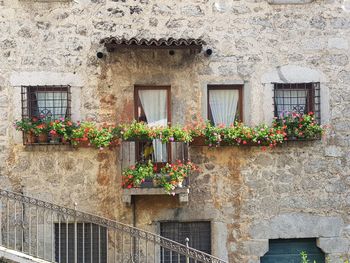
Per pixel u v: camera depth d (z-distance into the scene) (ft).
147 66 35.19
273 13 36.01
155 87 35.58
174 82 35.32
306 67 36.01
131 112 35.01
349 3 36.32
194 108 35.35
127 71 35.09
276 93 35.99
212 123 35.91
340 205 35.81
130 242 34.42
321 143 35.86
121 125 34.01
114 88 35.01
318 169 35.76
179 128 33.24
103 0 35.29
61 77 34.71
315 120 35.88
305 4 36.14
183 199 33.55
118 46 33.42
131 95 35.01
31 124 33.86
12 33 34.68
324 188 35.76
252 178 35.32
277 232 35.35
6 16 34.71
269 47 35.91
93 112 34.81
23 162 34.22
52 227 34.17
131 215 34.58
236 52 35.76
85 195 34.42
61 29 34.94
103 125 34.78
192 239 35.47
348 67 36.19
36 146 34.19
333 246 35.63
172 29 35.60
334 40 36.19
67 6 35.04
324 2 36.24
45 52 34.76
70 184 34.35
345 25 36.27
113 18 35.32
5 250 28.94
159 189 33.19
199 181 35.04
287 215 35.45
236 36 35.81
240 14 35.94
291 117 35.37
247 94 35.65
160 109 35.60
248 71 35.70
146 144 34.96
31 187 34.17
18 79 34.47
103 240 34.86
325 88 36.06
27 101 34.50
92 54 35.01
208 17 35.78
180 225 35.47
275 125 35.37
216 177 35.17
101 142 33.63
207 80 35.47
